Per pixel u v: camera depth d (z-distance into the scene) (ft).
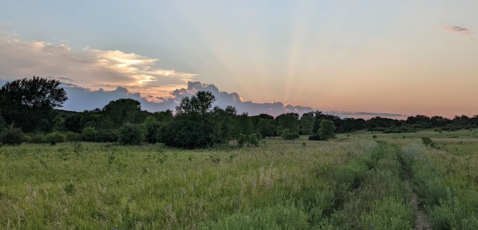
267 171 30.73
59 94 298.56
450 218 19.70
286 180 28.07
